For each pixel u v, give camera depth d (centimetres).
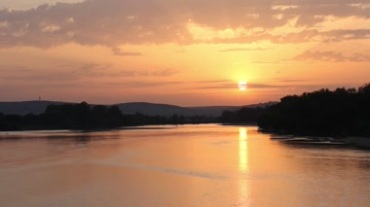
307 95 18600
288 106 19150
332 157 8194
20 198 4359
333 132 15900
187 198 4341
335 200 4247
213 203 4138
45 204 4088
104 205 4031
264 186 4994
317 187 4916
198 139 14650
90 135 18612
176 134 18950
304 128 17225
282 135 17075
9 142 13725
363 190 4722
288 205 4072
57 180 5506
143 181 5375
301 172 6153
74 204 4072
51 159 8144
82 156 8694
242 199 4312
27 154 9262
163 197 4381
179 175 5897
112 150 10150
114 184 5147
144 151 9812
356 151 9506
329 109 16262
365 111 15650
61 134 19988
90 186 5009
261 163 7262
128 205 4028
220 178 5606
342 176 5753
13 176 5909
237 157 8300
